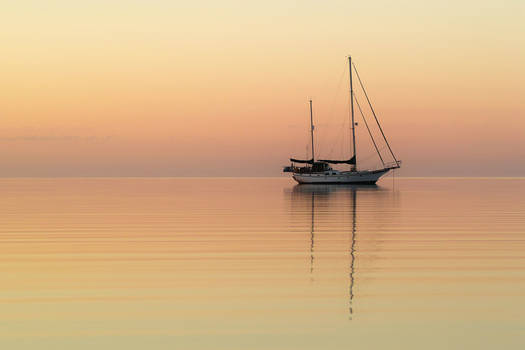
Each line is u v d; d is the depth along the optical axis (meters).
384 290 16.69
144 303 15.27
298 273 19.23
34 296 16.05
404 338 12.47
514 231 31.50
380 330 12.98
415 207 52.66
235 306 14.95
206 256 22.83
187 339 12.38
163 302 15.38
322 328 13.11
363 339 12.40
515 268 20.06
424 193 86.44
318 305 15.02
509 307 14.85
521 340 12.37
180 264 21.00
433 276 18.66
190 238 28.61
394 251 24.11
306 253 23.59
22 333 12.80
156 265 20.78
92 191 100.62
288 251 24.17
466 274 18.97
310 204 57.53
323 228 33.44
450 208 51.31
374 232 31.19
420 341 12.29
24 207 53.03
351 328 13.11
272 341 12.26
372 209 49.97
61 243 26.81
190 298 15.79
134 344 12.10
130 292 16.50
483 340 12.36
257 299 15.66
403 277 18.53
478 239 27.97
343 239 28.14
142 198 71.94
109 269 19.98
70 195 82.06
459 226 34.41
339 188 102.88
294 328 13.11
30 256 22.88
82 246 25.78
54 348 11.88
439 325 13.34
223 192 93.44
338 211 47.62
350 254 23.27
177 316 14.05
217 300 15.55
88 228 33.34
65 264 21.00
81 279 18.30
